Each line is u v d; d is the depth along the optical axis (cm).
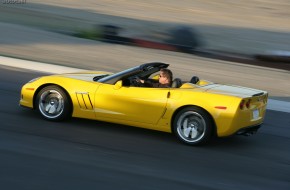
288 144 1470
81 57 3216
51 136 1323
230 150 1343
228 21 6694
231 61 3619
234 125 1303
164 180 1056
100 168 1098
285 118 1825
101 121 1525
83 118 1541
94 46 3722
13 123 1420
